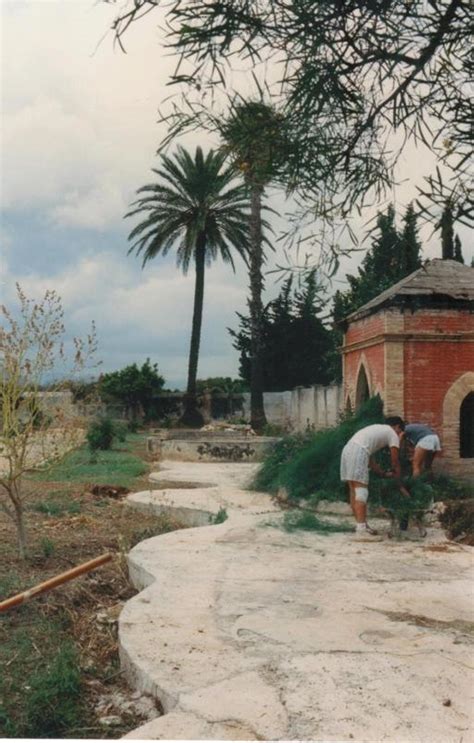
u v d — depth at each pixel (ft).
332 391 96.17
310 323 134.72
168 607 20.18
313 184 11.12
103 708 15.16
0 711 14.49
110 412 149.89
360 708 13.58
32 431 28.30
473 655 16.51
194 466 66.18
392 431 32.14
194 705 13.70
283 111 10.88
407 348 44.55
